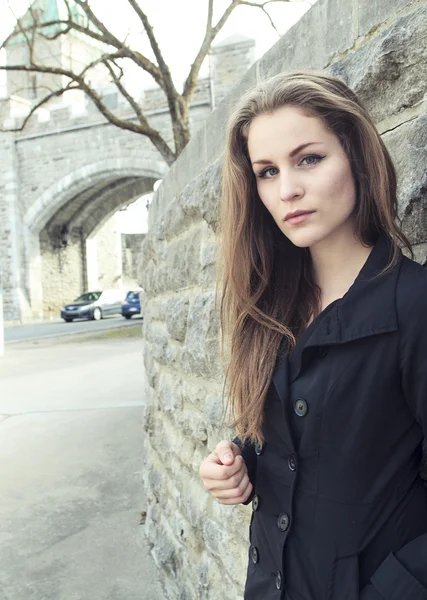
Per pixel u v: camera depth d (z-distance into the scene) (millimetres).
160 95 23406
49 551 3654
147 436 4410
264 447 1115
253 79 2242
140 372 10352
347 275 1069
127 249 44344
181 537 3018
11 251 27609
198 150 2842
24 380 10109
